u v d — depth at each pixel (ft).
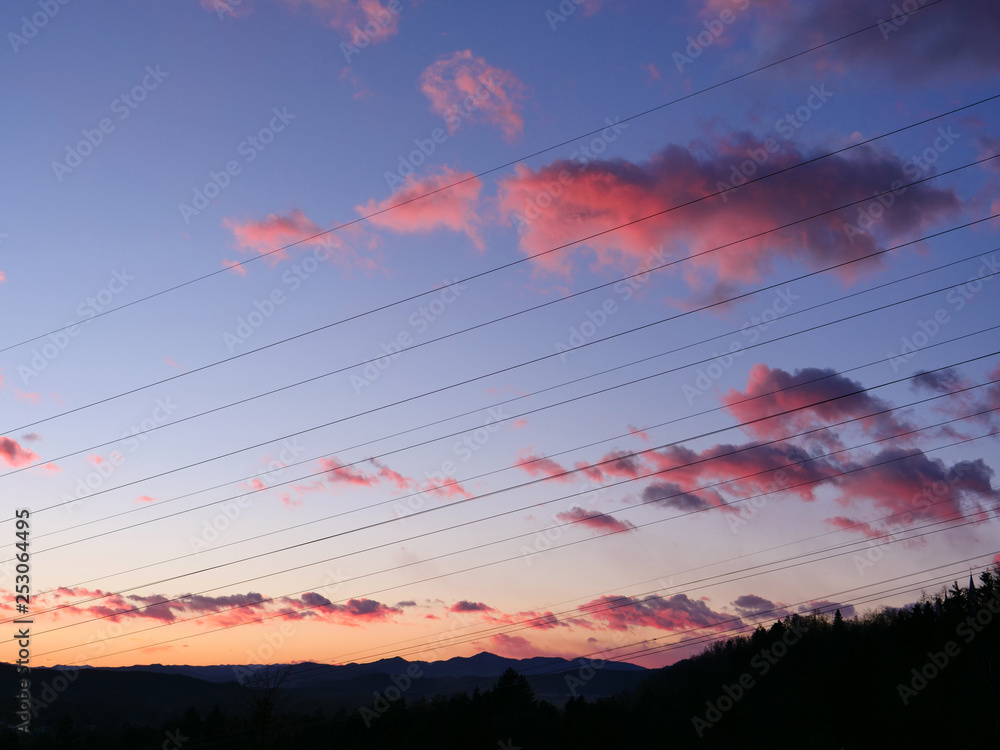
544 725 324.80
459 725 318.65
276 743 209.36
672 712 319.68
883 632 332.39
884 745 251.80
